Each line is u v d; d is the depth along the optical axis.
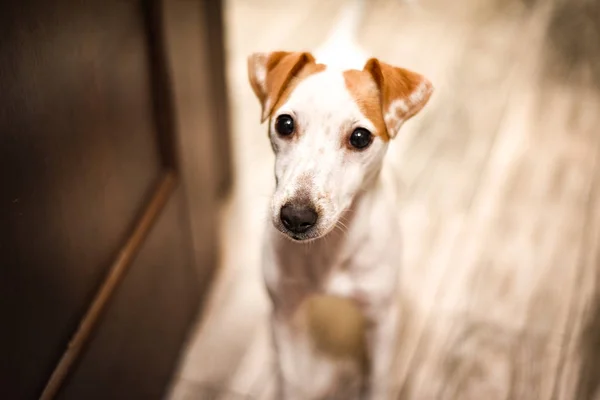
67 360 1.08
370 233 1.16
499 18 2.71
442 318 1.64
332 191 1.00
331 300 1.67
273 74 1.06
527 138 2.16
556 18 2.71
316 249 1.16
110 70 1.12
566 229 1.87
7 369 0.93
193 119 1.51
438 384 1.51
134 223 1.29
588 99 2.32
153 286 1.38
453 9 2.75
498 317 1.64
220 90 1.78
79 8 1.00
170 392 1.51
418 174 2.03
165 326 1.48
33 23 0.89
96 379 1.18
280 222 1.00
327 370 1.54
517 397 1.48
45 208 0.97
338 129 0.99
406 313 1.65
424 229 1.86
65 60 0.98
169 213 1.42
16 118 0.88
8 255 0.90
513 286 1.71
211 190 1.70
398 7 2.73
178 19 1.37
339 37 1.54
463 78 2.40
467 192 1.98
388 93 1.01
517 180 2.02
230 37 2.55
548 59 2.50
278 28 2.61
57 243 1.02
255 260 1.80
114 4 1.11
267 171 2.05
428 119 2.23
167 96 1.34
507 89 2.36
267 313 1.67
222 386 1.52
